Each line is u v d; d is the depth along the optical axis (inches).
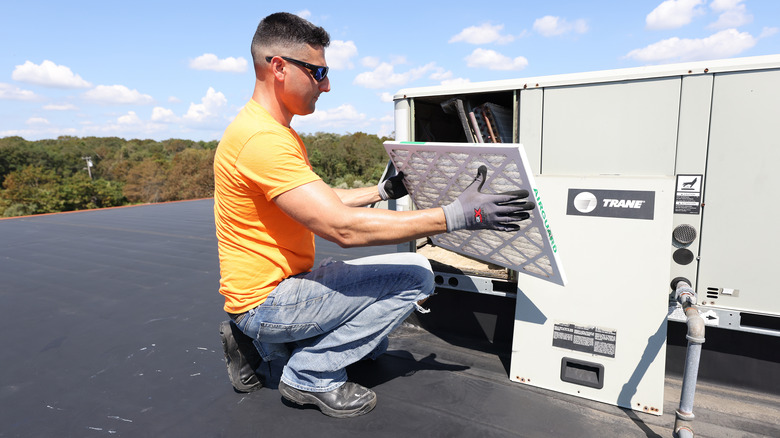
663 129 59.0
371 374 70.8
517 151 46.8
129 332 90.9
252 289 56.4
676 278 61.6
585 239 62.9
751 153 54.9
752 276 57.2
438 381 67.9
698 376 65.1
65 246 180.2
